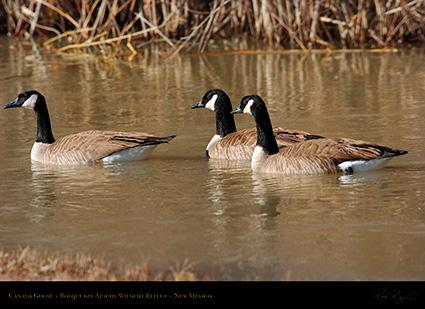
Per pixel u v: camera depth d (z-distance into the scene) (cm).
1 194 1673
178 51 4319
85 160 1981
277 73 3550
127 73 3681
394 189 1587
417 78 3209
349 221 1375
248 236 1311
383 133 2186
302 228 1345
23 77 3603
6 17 5166
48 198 1627
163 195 1620
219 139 2150
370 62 3794
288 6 4281
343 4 4303
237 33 4700
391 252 1204
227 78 3438
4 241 1325
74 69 3853
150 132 2369
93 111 2741
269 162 1822
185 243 1284
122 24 4747
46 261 1188
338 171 1728
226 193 1620
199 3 4609
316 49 4316
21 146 2234
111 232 1358
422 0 4034
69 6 4872
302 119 2453
